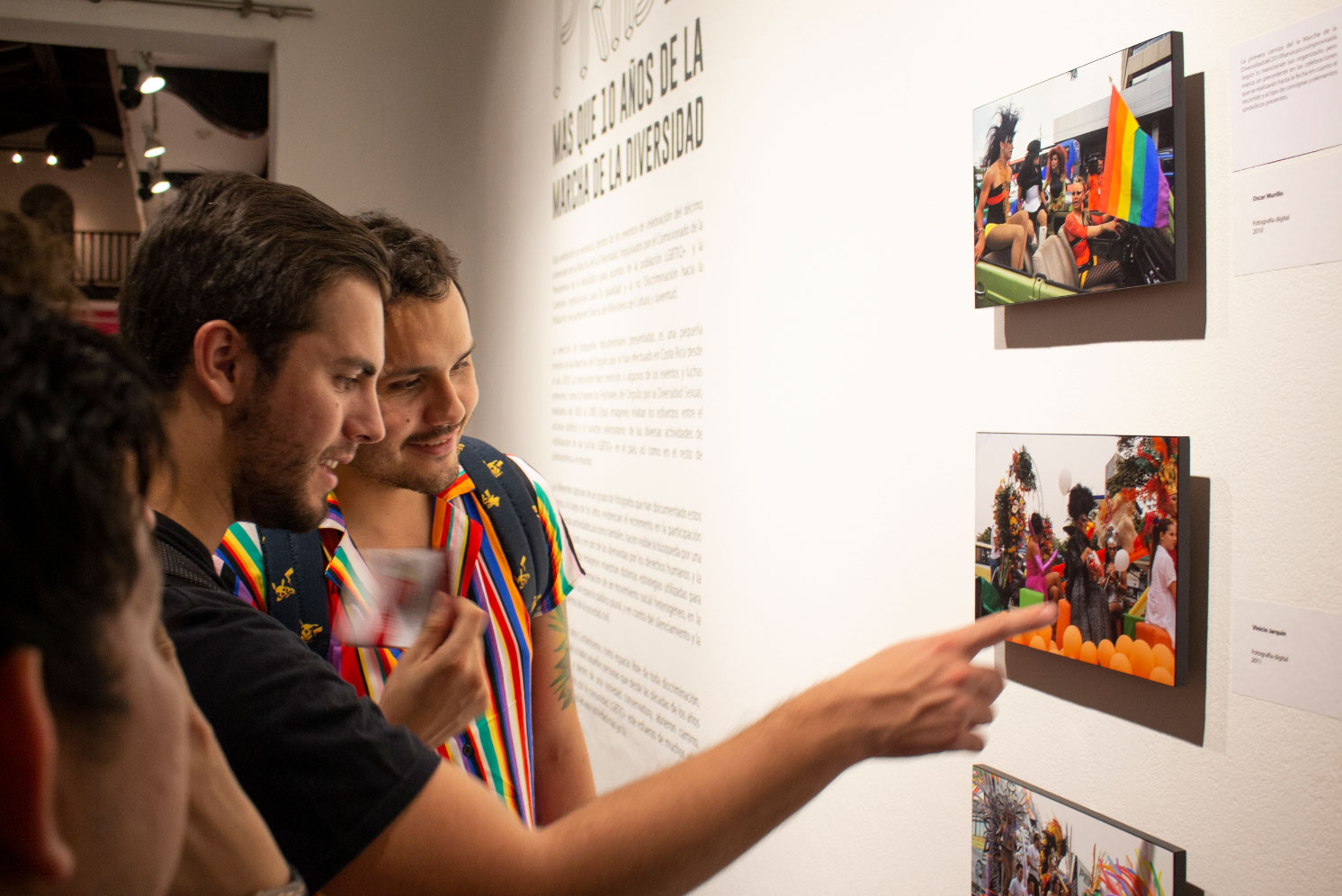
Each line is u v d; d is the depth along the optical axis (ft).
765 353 6.98
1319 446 3.52
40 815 0.98
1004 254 4.74
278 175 15.11
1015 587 4.73
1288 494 3.63
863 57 5.93
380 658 4.00
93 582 1.03
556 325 11.30
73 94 36.42
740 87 7.27
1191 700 4.01
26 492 0.98
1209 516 3.92
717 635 7.62
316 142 15.17
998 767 4.99
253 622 2.56
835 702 2.58
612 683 9.50
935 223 5.37
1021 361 4.82
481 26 14.12
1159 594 3.99
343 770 2.36
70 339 1.10
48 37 14.79
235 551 3.87
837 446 6.22
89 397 1.06
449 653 3.15
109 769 1.11
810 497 6.49
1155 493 4.00
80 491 1.02
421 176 15.60
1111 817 4.35
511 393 12.96
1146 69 3.97
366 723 2.46
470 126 14.64
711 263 7.72
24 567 0.97
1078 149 4.30
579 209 10.56
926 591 5.50
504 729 4.47
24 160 46.75
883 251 5.78
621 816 2.40
